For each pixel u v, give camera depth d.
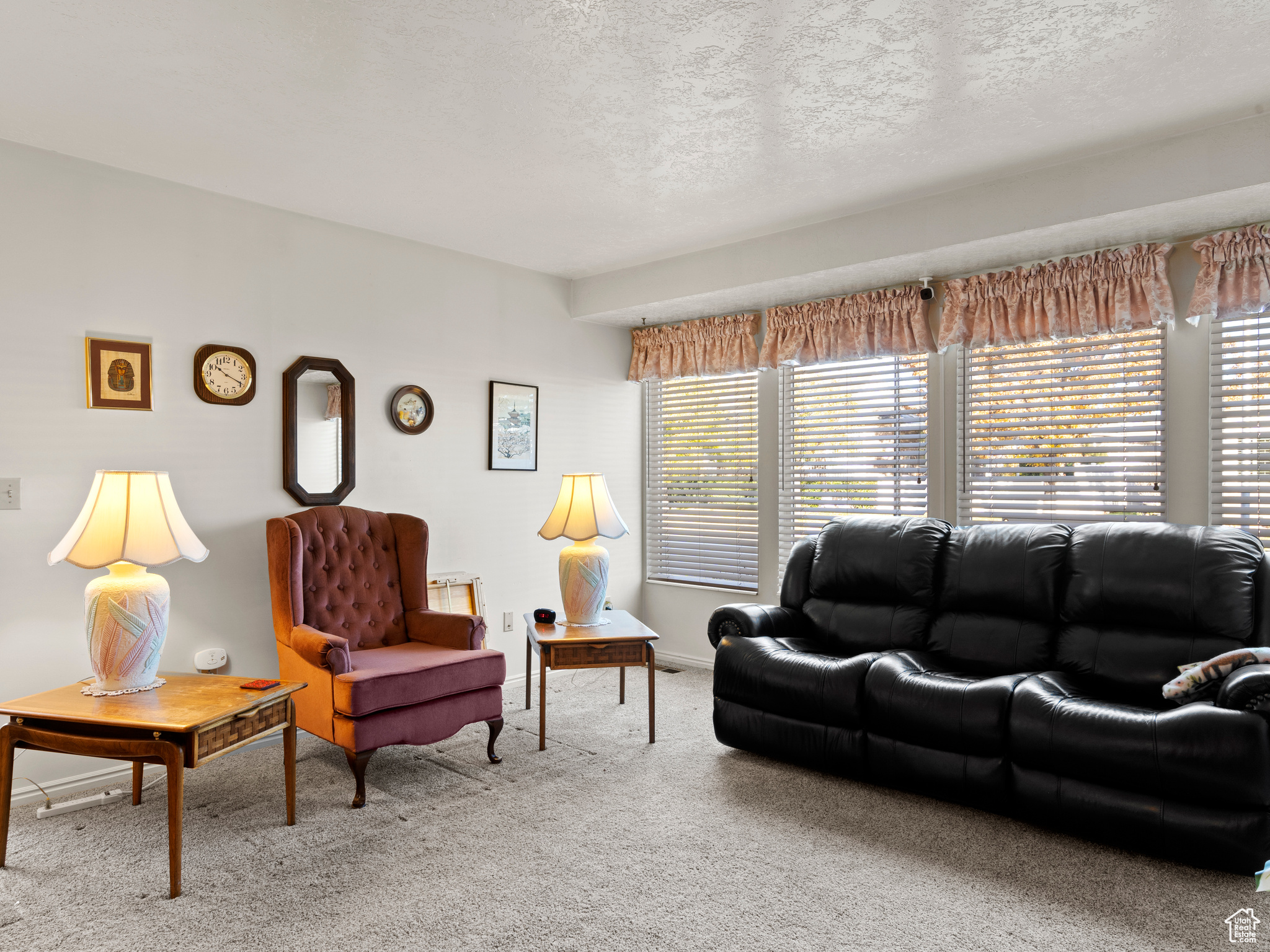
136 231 3.29
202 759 2.33
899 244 3.71
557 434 5.04
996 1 2.10
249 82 2.54
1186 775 2.31
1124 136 2.98
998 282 3.87
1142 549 3.07
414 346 4.28
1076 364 3.74
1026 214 3.32
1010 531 3.46
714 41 2.30
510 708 4.15
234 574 3.57
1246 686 2.30
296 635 3.19
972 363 4.08
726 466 5.19
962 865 2.44
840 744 3.11
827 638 3.75
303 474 3.79
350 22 2.19
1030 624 3.28
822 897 2.25
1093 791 2.52
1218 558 2.90
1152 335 3.53
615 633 3.68
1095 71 2.49
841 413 4.61
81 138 2.96
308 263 3.85
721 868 2.43
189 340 3.44
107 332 3.21
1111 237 3.43
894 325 4.23
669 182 3.42
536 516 4.91
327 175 3.34
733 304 4.77
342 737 2.93
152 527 2.73
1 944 2.03
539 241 4.31
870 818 2.80
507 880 2.35
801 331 4.61
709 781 3.14
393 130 2.90
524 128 2.89
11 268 2.97
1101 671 3.02
